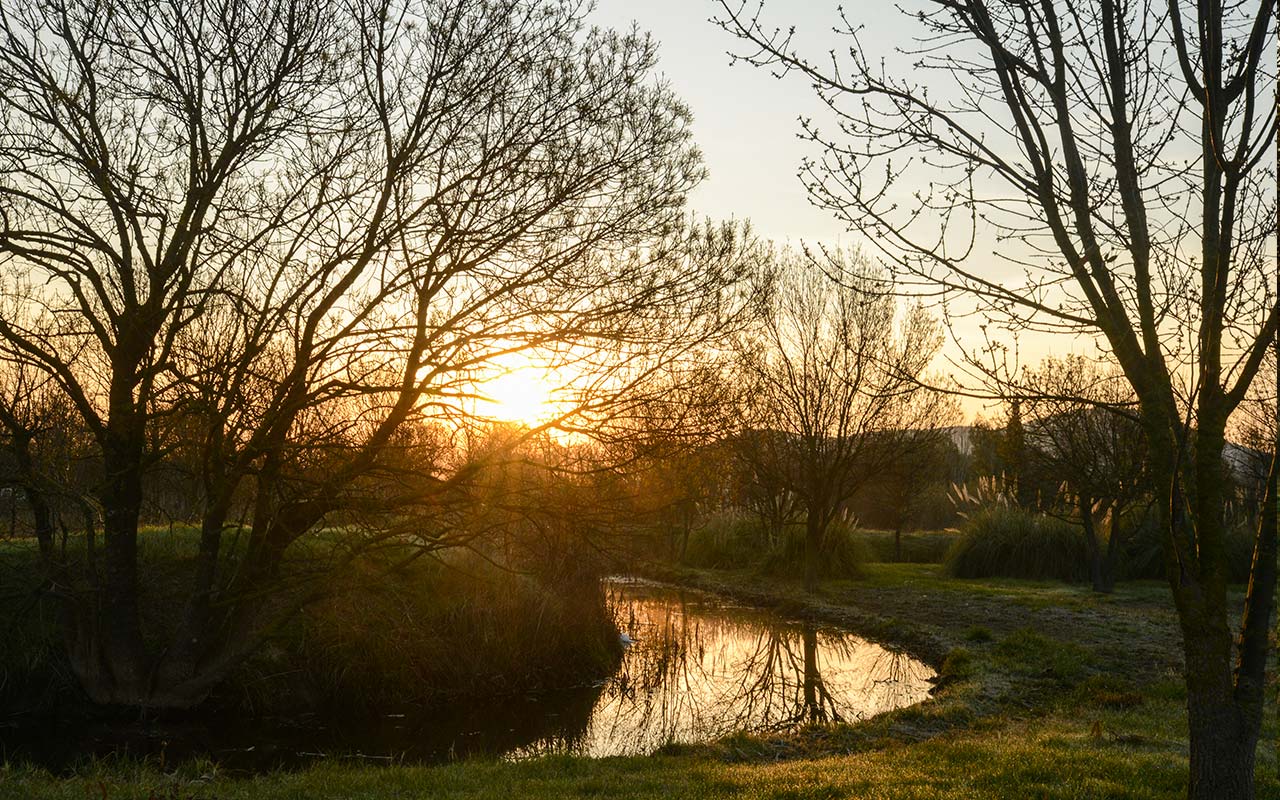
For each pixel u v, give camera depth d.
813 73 5.02
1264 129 4.28
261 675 11.66
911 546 30.34
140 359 10.25
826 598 20.17
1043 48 5.03
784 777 7.01
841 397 21.38
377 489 10.70
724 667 14.62
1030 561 23.20
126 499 10.79
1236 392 4.36
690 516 26.64
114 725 10.57
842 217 5.04
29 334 9.84
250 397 9.66
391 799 6.73
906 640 15.68
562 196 10.24
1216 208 4.50
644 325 10.39
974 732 9.06
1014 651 13.41
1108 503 22.05
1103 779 6.32
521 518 11.02
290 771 8.86
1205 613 4.54
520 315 10.42
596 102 10.56
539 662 13.41
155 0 9.59
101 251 9.88
